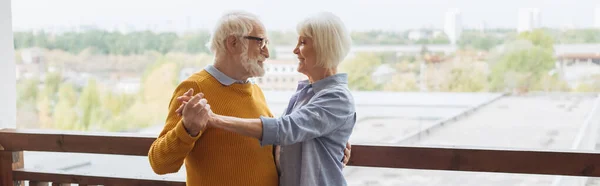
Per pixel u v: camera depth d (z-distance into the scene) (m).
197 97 1.28
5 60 2.56
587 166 1.70
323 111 1.40
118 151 2.04
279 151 1.54
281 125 1.33
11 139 2.16
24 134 2.13
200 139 1.45
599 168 1.70
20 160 2.23
